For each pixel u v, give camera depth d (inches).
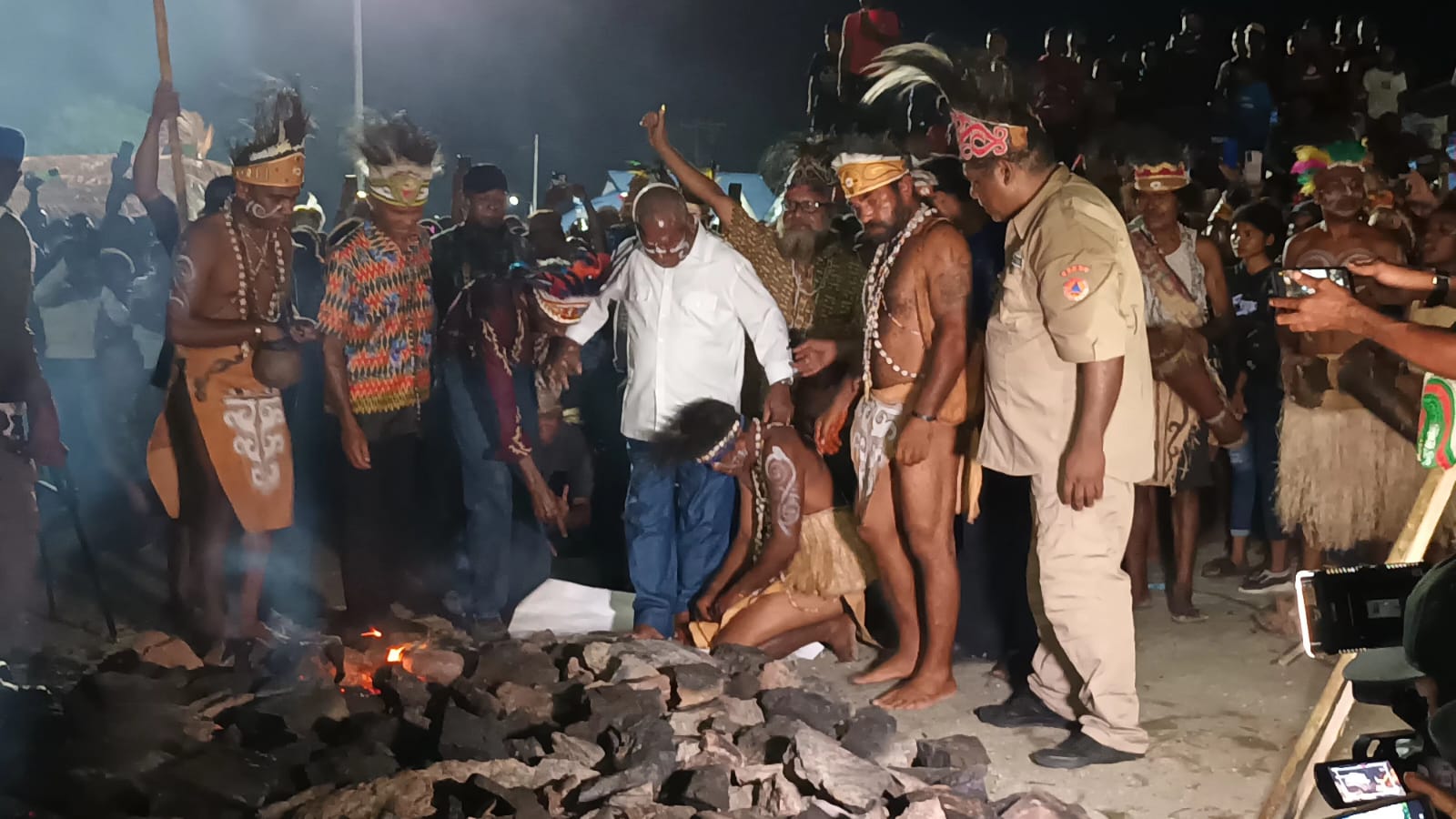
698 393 189.5
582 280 208.1
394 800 131.6
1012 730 171.3
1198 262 214.5
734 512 211.5
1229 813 146.8
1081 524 156.7
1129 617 159.9
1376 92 383.6
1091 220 150.3
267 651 182.4
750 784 136.9
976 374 178.9
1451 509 185.5
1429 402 121.5
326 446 228.1
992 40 293.1
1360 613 106.9
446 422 243.0
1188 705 178.5
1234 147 374.6
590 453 266.1
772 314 189.8
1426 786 100.4
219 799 135.3
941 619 178.9
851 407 209.6
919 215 170.6
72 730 148.3
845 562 191.3
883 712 157.8
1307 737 125.8
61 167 469.1
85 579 238.4
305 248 227.8
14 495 180.2
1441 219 194.5
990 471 194.7
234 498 185.6
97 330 295.1
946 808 135.8
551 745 145.4
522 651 172.4
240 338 182.7
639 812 126.8
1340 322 111.9
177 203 201.8
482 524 210.4
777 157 211.3
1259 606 223.1
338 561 252.2
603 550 269.9
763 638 192.4
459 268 221.9
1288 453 202.5
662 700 156.2
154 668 168.7
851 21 235.9
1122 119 323.6
